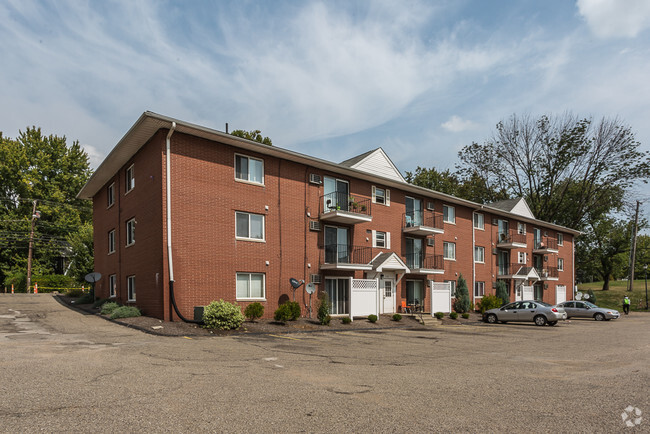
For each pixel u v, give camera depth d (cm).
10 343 1114
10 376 740
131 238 2038
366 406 627
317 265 2173
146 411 571
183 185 1723
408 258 2727
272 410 593
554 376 894
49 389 663
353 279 2167
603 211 5084
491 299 3023
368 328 1920
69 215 4666
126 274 2036
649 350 1355
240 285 1878
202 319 1589
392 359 1080
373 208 2528
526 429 540
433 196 2917
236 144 1881
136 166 1953
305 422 546
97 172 2270
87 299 2480
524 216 3878
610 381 844
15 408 568
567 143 4672
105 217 2455
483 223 3425
